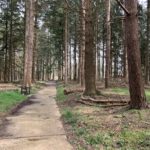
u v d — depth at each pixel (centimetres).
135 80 1151
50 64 7512
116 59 5197
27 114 1364
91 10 1834
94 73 1823
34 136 902
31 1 2933
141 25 4081
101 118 1060
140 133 789
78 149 746
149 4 3341
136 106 1151
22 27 4409
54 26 4306
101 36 4394
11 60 4509
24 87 2531
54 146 784
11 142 832
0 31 4484
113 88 2539
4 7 4378
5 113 1388
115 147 725
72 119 1111
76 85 3272
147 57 3497
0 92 2161
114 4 3431
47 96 2430
